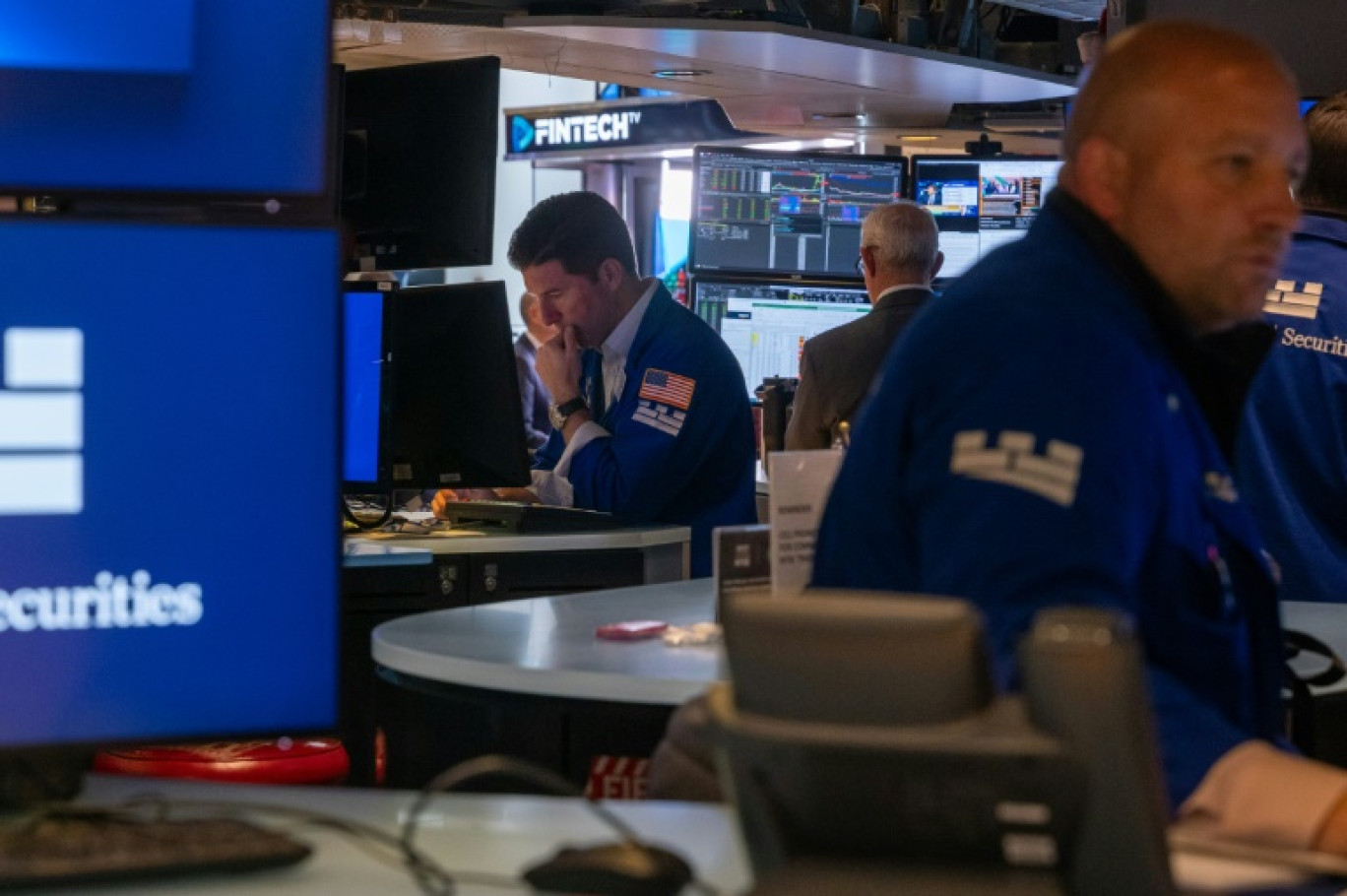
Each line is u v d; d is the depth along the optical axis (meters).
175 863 1.22
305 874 1.25
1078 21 6.54
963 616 0.87
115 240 1.36
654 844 1.29
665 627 2.35
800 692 0.88
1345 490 2.72
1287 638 2.04
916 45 5.38
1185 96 1.53
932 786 0.87
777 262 6.12
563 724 2.50
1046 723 0.86
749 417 3.88
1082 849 0.87
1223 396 1.62
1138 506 1.40
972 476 1.40
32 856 1.21
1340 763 2.19
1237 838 1.27
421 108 3.75
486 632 2.38
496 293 3.70
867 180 6.12
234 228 1.38
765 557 2.34
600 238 3.78
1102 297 1.53
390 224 3.81
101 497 1.36
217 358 1.38
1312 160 2.80
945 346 1.49
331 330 1.40
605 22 4.59
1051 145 6.59
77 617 1.36
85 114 1.42
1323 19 3.61
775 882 0.89
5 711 1.35
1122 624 0.87
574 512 3.58
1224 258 1.53
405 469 3.81
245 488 1.39
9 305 1.34
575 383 3.87
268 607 1.40
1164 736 1.32
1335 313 2.71
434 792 1.27
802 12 4.95
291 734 1.40
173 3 1.43
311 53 1.46
